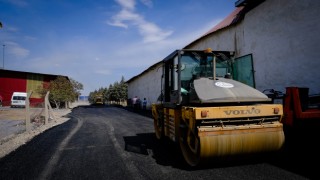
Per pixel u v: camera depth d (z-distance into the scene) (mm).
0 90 36031
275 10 9586
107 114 21875
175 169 4949
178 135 5754
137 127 11844
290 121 5359
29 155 6320
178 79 5582
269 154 4844
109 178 4551
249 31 11203
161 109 7785
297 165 4793
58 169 5125
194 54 6016
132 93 43625
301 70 8383
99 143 7840
